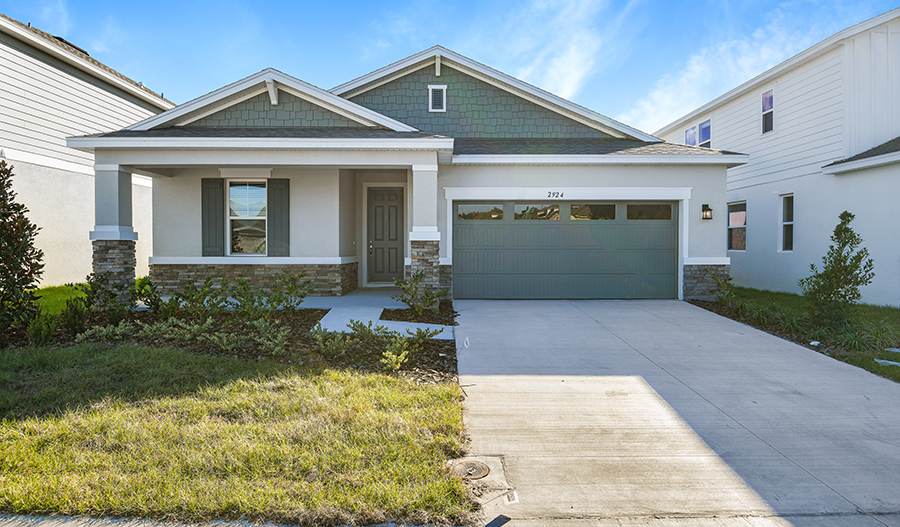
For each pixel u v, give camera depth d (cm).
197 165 902
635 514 285
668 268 1066
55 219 1204
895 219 962
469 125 1223
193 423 380
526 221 1055
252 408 409
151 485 294
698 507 293
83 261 1287
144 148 881
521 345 672
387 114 1216
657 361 605
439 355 618
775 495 308
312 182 1078
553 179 1042
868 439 392
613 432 400
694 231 1050
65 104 1238
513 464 344
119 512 272
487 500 297
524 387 508
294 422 379
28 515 271
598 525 274
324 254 1080
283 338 622
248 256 1088
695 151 1058
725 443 382
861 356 626
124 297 897
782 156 1248
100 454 328
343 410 405
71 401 415
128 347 576
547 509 288
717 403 469
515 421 420
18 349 574
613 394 490
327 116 997
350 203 1182
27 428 361
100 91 1365
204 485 294
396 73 1209
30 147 1138
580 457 355
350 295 1083
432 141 883
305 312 842
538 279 1059
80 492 285
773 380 539
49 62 1189
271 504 277
